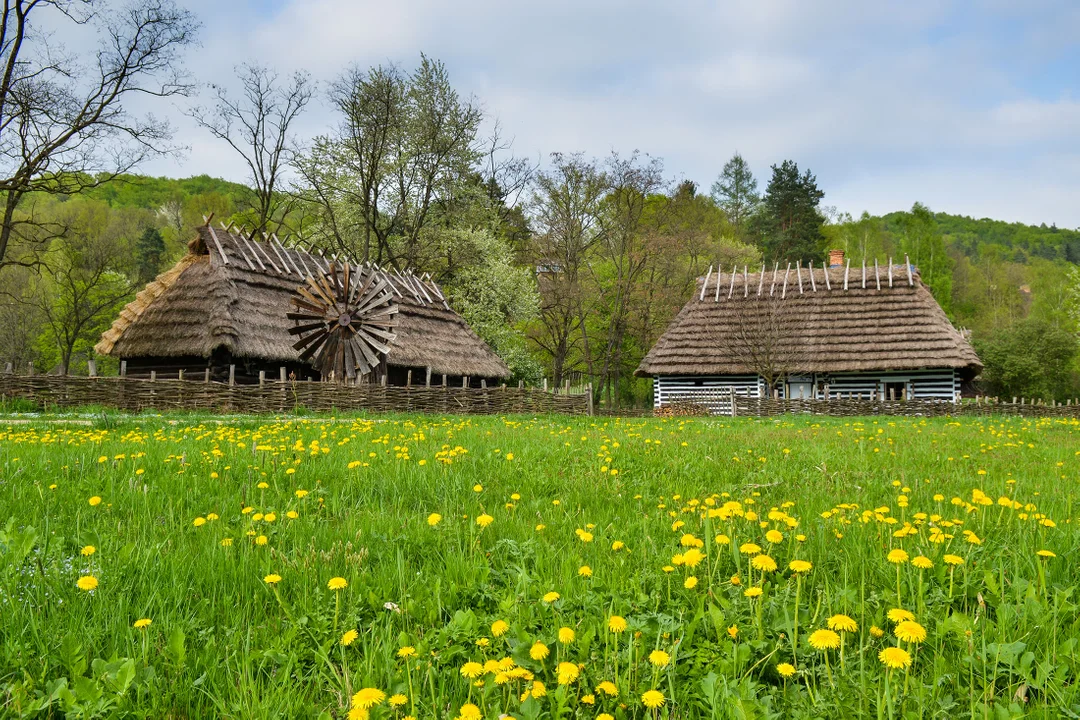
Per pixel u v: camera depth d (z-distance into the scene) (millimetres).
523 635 2760
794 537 3930
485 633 2932
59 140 23016
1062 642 2746
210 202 68000
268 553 3914
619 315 40562
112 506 5094
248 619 3168
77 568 3594
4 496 5297
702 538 4145
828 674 2475
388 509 5309
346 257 27641
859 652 2666
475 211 40156
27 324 43938
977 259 103625
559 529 4613
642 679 2531
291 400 18453
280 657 2736
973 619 2844
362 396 19734
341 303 21641
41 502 5113
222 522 4684
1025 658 2500
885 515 4719
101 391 16938
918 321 28797
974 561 3568
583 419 19141
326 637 2930
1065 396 44844
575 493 5965
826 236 68625
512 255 39344
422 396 21141
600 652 2719
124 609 3123
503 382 32062
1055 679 2414
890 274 30578
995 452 9414
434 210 39250
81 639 2865
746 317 30797
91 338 45438
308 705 2438
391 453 8039
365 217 33656
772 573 3539
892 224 101312
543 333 46125
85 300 41719
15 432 10797
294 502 5289
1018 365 43000
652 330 43312
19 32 22016
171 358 22844
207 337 21391
